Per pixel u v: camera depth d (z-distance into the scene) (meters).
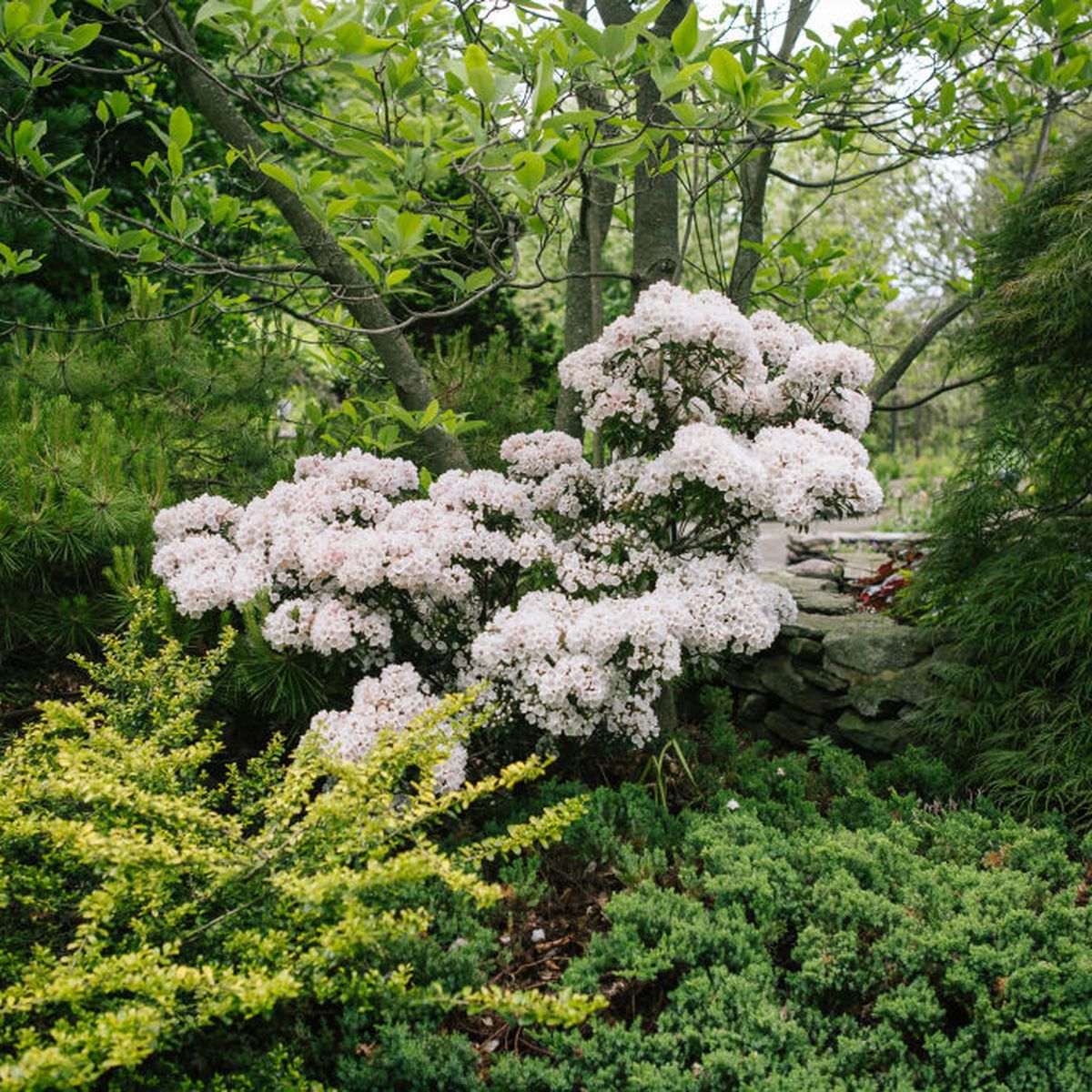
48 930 2.32
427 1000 1.95
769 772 3.30
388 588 3.10
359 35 2.40
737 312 3.11
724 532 3.37
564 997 1.85
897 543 6.20
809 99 3.62
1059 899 2.40
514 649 2.87
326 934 1.93
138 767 2.37
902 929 2.29
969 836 2.82
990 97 4.23
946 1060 2.04
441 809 2.28
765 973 2.26
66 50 2.80
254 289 5.47
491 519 3.38
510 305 6.61
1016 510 3.85
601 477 3.50
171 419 4.10
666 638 2.83
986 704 3.36
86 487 3.23
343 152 2.72
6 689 3.40
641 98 3.63
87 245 2.95
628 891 2.66
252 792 2.76
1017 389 3.89
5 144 2.85
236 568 3.12
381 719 2.78
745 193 4.36
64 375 4.12
